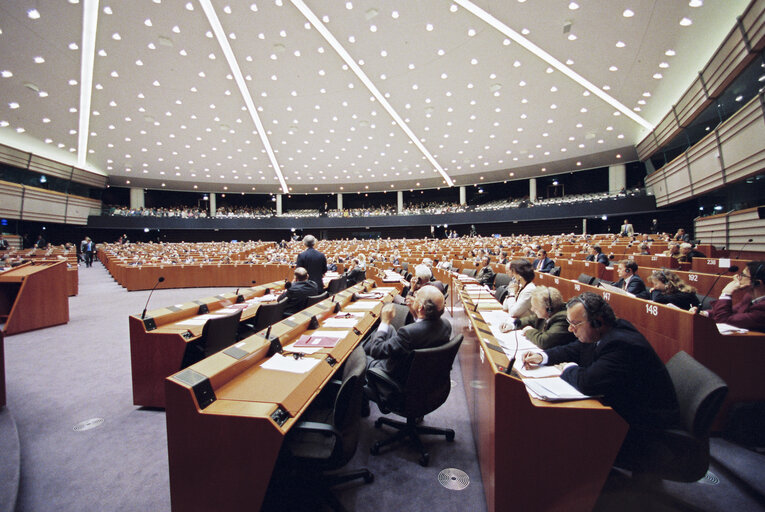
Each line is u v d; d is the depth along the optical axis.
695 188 12.99
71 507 1.77
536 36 10.75
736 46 8.31
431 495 1.87
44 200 20.05
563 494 1.48
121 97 14.45
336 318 2.99
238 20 10.97
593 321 1.71
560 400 1.53
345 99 15.41
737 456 2.14
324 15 10.68
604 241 13.52
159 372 2.82
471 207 26.53
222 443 1.39
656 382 1.60
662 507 1.70
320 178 26.06
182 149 19.98
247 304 3.96
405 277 6.81
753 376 2.34
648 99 13.09
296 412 1.47
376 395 2.26
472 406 2.59
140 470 2.08
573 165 21.23
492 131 17.50
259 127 17.75
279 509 1.65
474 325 2.46
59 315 5.66
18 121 15.27
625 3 8.88
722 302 2.90
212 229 27.55
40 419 2.67
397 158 21.94
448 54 12.24
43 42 10.95
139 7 10.27
